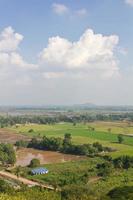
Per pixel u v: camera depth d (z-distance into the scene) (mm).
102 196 181000
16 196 159000
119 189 190375
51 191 187750
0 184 198250
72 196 175125
